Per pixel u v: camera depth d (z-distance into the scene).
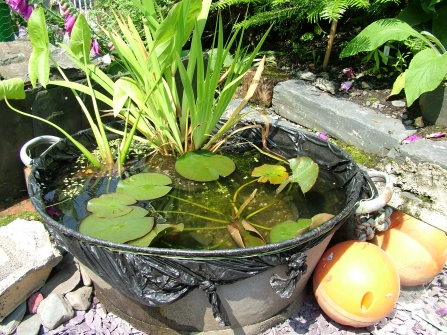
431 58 0.94
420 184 0.82
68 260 0.82
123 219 0.70
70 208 0.76
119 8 1.41
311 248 0.63
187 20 0.80
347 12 1.47
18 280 0.71
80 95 1.04
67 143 0.90
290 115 1.25
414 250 0.77
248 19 1.34
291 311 0.75
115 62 1.15
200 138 0.91
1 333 0.71
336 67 1.35
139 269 0.58
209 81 0.83
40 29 0.77
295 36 1.49
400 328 0.75
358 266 0.69
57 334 0.72
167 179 0.83
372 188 0.77
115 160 0.92
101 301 0.76
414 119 1.05
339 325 0.74
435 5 1.14
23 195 1.00
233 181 0.85
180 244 0.68
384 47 1.22
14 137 0.94
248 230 0.69
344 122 1.09
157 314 0.68
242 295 0.63
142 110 0.85
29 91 0.94
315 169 0.81
